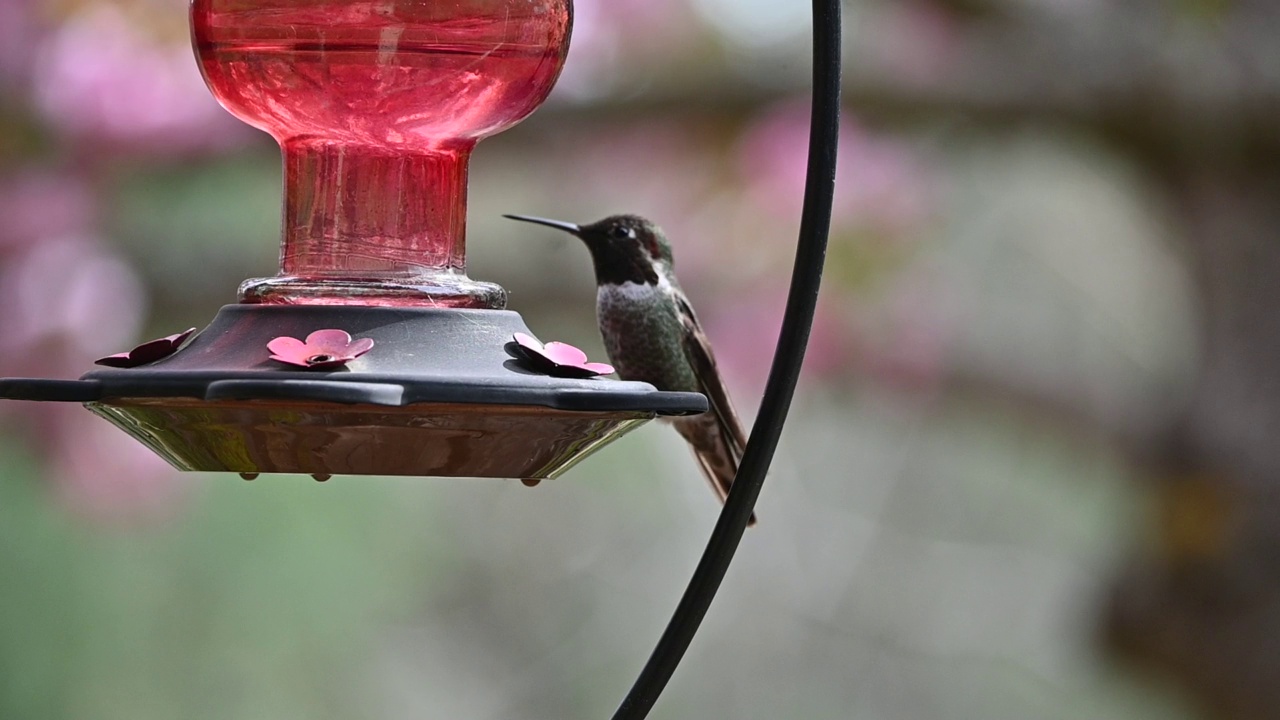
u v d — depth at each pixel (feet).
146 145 36.65
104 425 39.19
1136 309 62.28
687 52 39.45
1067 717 70.54
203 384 13.83
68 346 36.04
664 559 77.82
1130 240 62.03
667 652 16.14
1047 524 73.26
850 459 73.82
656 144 39.96
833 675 72.49
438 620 75.31
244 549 60.64
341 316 15.19
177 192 41.42
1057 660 66.18
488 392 14.02
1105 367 57.62
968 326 46.50
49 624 55.77
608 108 39.01
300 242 17.12
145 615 57.82
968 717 71.36
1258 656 38.91
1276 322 40.19
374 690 66.64
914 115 38.42
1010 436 48.65
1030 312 62.49
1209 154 38.68
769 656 73.31
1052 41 38.70
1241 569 39.37
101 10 36.14
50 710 55.42
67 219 36.47
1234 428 40.11
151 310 40.01
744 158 38.86
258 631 60.23
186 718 58.08
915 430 61.87
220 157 37.83
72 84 36.01
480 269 44.45
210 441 15.12
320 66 16.53
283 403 14.33
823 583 72.90
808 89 38.91
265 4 16.52
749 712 72.18
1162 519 40.40
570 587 77.51
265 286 16.34
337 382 13.46
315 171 17.12
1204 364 40.88
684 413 15.08
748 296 39.09
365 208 17.10
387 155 17.12
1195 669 39.63
